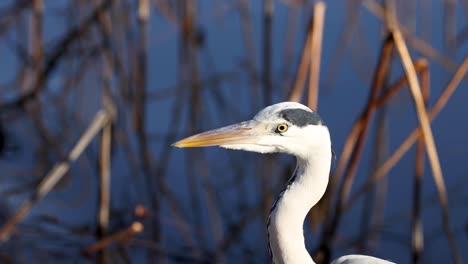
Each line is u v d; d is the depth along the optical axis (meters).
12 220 9.88
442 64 12.77
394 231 10.73
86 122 12.92
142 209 10.47
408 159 11.75
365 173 11.49
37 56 13.05
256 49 13.97
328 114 12.50
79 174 11.88
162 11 13.92
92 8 13.66
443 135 12.05
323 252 9.84
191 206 11.27
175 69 13.80
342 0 15.05
